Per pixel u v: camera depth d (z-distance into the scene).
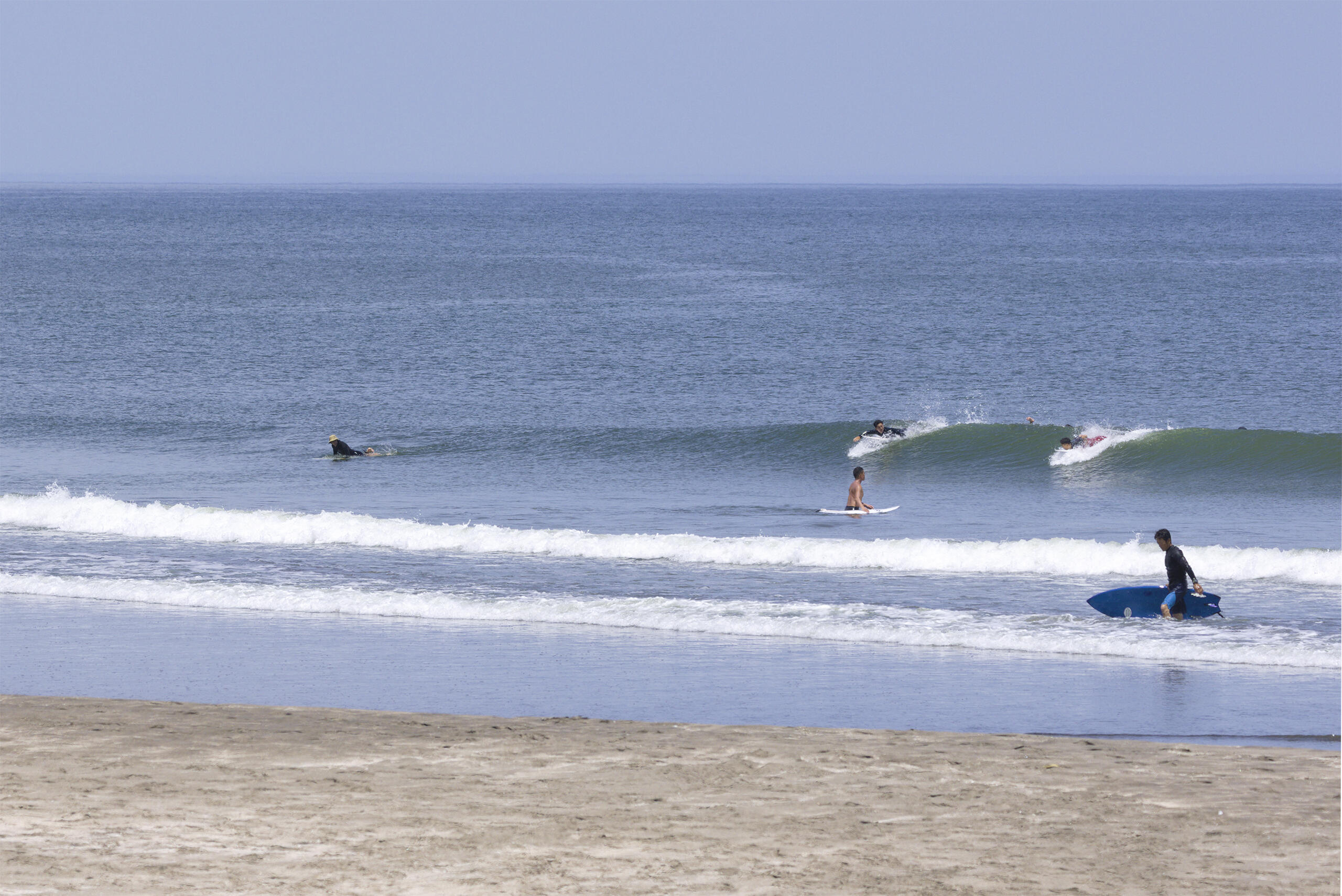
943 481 119.44
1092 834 33.81
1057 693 53.41
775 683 55.50
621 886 29.66
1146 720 49.12
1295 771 40.06
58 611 71.12
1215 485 114.06
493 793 37.47
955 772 40.06
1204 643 61.25
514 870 30.69
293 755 41.84
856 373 184.75
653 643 63.16
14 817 34.84
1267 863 31.45
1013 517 101.56
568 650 61.72
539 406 160.25
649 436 136.62
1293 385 167.25
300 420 150.38
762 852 32.16
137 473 122.00
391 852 31.95
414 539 90.25
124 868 30.58
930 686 54.72
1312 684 54.28
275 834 33.47
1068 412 154.12
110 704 49.69
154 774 39.47
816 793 37.66
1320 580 75.88
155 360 198.00
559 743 43.56
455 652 61.38
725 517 101.56
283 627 67.00
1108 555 80.38
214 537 92.94
